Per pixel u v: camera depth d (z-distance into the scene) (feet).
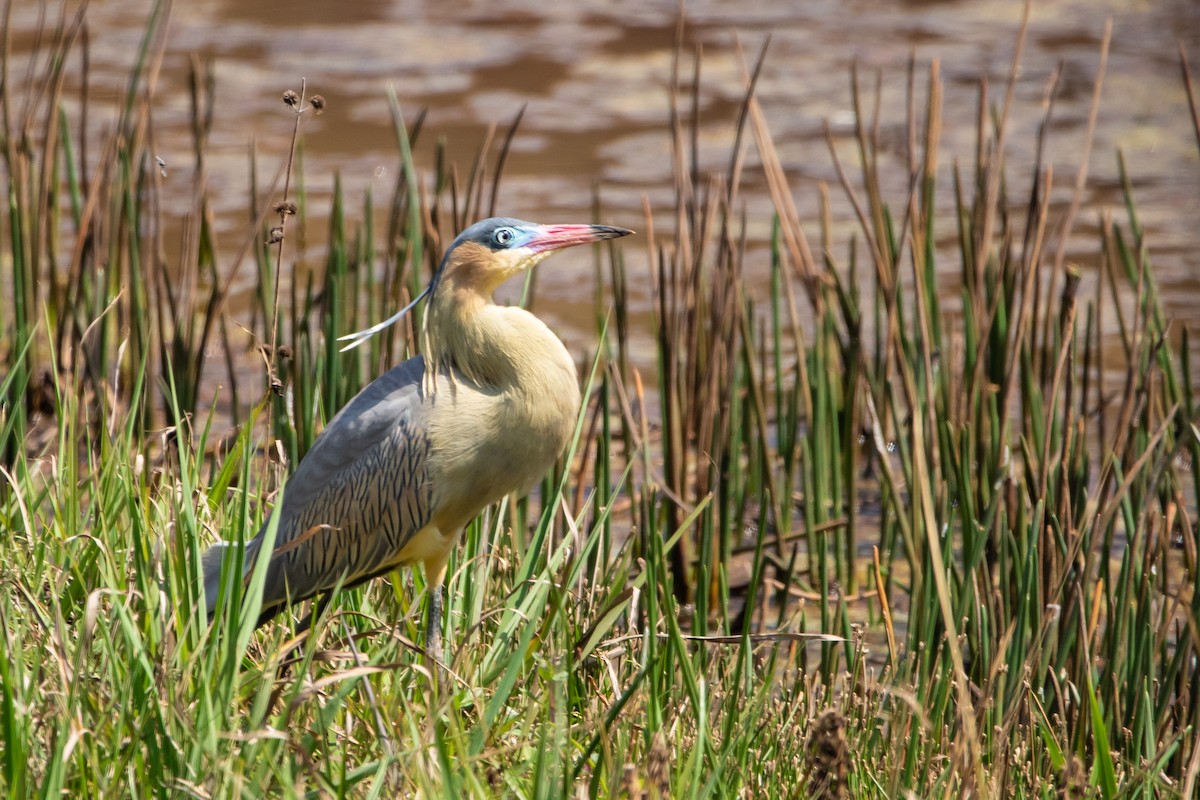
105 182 42.39
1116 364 50.44
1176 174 68.64
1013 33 91.25
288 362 37.68
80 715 19.90
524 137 72.79
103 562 23.40
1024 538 30.68
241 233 59.57
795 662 30.17
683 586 37.55
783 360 51.19
